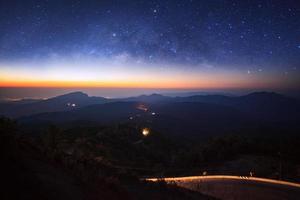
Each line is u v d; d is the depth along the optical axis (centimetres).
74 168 920
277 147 4534
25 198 547
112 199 825
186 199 1345
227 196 1934
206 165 3934
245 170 3472
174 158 4534
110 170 1470
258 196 1947
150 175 3291
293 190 2161
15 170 645
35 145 948
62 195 627
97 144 4794
